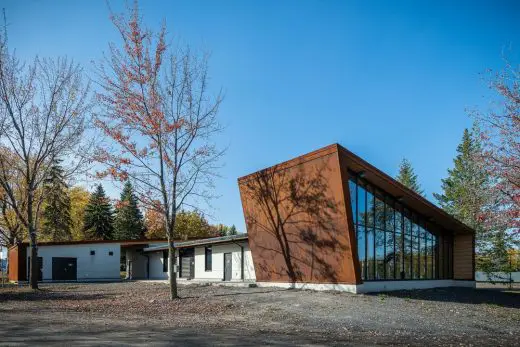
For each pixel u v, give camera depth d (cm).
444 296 2302
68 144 2855
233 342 1051
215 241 3203
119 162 2145
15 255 4131
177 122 2175
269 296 2052
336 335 1206
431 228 2917
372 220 2342
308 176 2223
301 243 2328
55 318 1451
